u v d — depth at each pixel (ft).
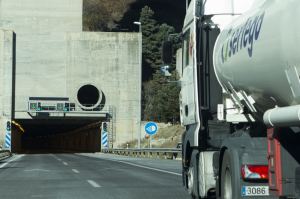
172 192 73.56
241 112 50.70
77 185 85.35
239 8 56.90
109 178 100.42
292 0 34.65
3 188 80.74
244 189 41.22
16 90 403.34
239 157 42.19
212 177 53.78
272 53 37.58
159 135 373.81
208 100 56.29
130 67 410.31
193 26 58.85
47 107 398.01
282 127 37.19
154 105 426.92
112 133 401.29
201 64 57.26
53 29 412.16
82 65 408.67
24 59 407.03
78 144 570.46
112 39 409.90
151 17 590.96
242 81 46.01
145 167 143.84
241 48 44.45
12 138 433.89
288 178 36.96
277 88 38.78
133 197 67.67
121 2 639.35
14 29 409.28
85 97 419.33
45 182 91.66
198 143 55.26
